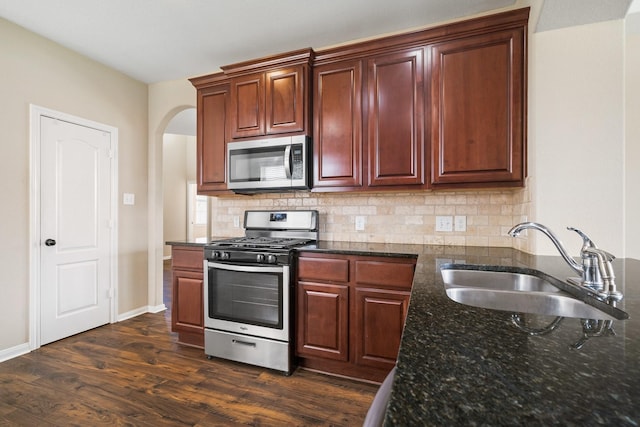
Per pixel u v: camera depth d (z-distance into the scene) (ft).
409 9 7.24
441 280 3.77
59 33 8.18
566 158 5.59
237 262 7.42
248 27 7.93
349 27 7.97
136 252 10.95
